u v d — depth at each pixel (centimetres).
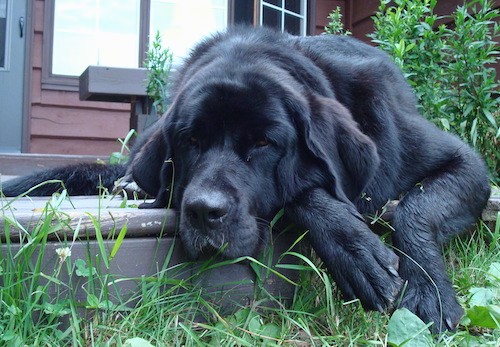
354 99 106
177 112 91
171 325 75
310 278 89
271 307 86
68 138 284
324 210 85
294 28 291
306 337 77
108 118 289
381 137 103
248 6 286
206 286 83
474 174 106
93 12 282
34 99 277
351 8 301
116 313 76
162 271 79
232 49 102
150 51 191
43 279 76
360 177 91
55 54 280
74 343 67
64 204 104
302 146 89
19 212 81
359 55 123
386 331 78
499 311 77
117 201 112
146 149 99
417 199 98
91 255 79
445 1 239
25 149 274
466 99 170
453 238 108
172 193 93
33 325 71
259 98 86
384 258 80
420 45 172
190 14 293
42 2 276
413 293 85
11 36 271
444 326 81
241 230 81
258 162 87
